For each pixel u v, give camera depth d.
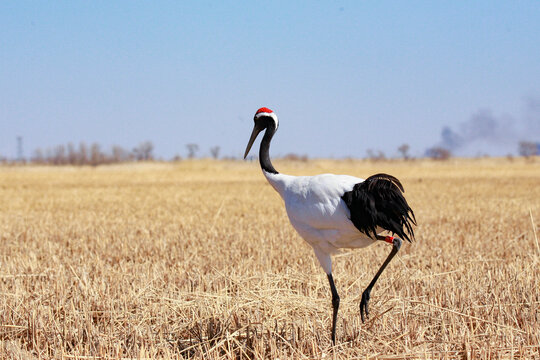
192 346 8.80
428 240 17.94
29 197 41.09
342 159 143.25
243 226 22.66
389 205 8.73
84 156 146.62
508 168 99.69
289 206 9.70
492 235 18.91
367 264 14.02
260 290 11.09
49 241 19.08
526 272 12.55
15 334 9.64
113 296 11.30
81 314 10.23
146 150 162.62
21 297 11.30
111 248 17.62
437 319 9.62
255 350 8.36
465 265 13.93
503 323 9.21
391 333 9.12
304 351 8.73
